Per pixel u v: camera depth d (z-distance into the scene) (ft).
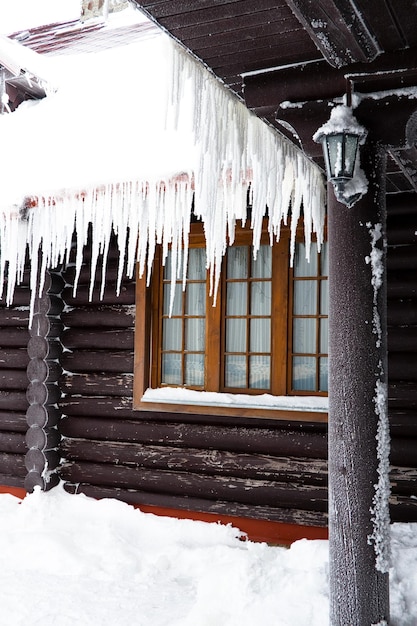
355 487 8.14
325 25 6.72
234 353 15.89
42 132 16.35
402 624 8.77
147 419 16.69
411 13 6.63
